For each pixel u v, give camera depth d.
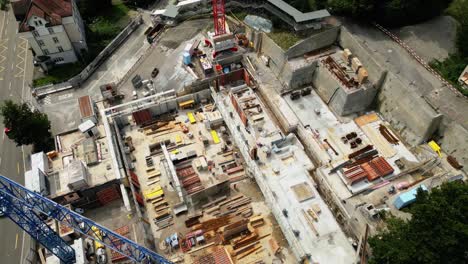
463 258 40.44
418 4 70.12
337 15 76.00
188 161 63.06
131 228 55.25
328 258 50.06
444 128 57.53
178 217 56.84
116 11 93.88
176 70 74.81
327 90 67.69
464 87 61.06
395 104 62.31
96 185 55.50
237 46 75.94
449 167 55.94
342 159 58.97
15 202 41.69
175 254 52.88
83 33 83.50
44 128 62.41
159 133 66.94
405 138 61.31
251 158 60.25
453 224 38.69
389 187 53.62
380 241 43.72
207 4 86.19
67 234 52.84
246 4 81.75
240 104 67.94
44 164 57.16
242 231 54.69
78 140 62.25
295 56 70.44
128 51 81.69
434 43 68.62
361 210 50.06
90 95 73.12
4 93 75.38
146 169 62.31
